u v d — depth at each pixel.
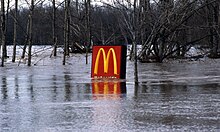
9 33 64.19
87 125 8.94
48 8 52.22
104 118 9.66
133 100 12.46
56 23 51.06
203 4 34.09
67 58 40.62
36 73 23.52
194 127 8.64
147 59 34.91
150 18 30.73
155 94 13.85
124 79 19.31
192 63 33.53
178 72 24.11
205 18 40.53
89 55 44.75
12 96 13.59
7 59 40.06
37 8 47.88
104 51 19.89
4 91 14.97
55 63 33.59
